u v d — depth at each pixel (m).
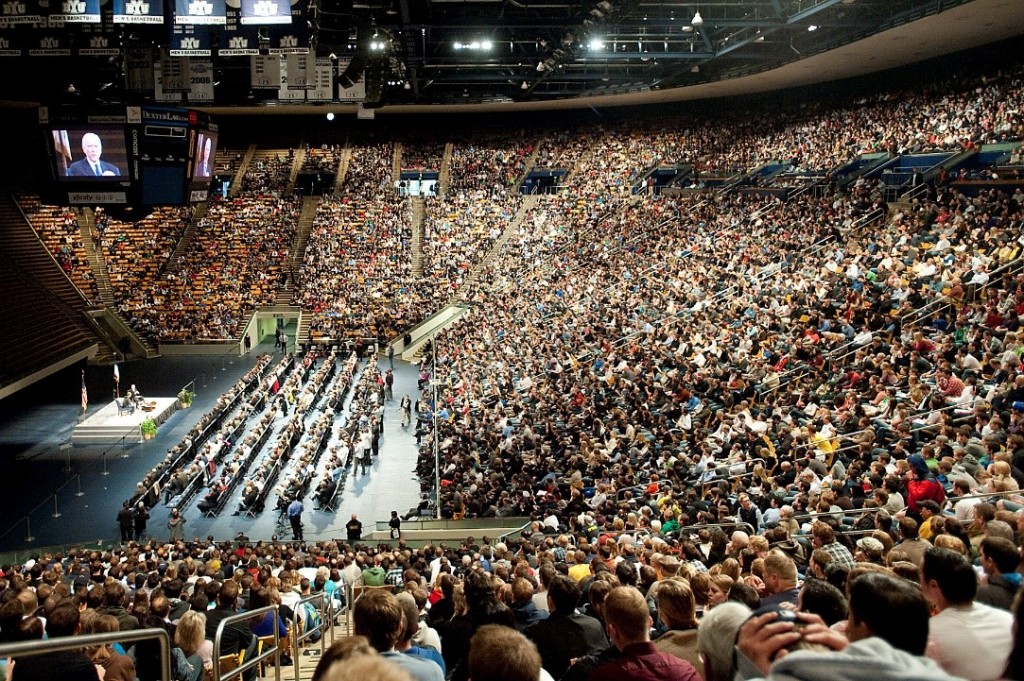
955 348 20.19
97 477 32.66
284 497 28.20
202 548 22.30
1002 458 13.11
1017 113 35.75
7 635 5.92
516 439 27.05
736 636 3.14
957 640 4.23
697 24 33.75
